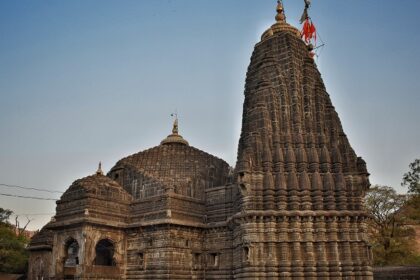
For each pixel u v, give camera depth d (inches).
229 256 1411.2
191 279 1422.2
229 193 1488.7
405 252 2295.8
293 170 1306.6
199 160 1717.5
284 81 1459.2
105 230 1459.2
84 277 1352.1
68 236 1451.8
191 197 1531.7
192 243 1465.3
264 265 1201.4
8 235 2748.5
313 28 1770.4
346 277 1194.6
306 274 1190.9
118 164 1747.0
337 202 1279.5
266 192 1272.1
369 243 1239.5
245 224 1243.8
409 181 1859.0
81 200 1451.8
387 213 2415.1
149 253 1435.8
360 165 1326.3
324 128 1400.1
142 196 1578.5
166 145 1836.9
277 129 1370.6
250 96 1523.1
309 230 1228.5
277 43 1560.0
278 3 1707.7
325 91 1480.1
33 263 1788.9
